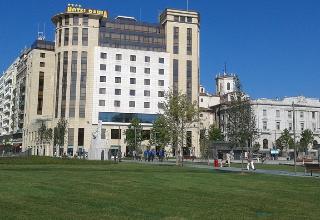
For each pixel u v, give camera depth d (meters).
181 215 12.11
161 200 15.20
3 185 19.28
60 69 121.56
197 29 132.25
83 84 120.56
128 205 13.79
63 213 12.01
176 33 129.88
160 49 128.38
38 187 18.84
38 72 135.12
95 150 66.44
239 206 14.19
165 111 59.78
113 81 122.81
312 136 134.00
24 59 151.50
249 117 42.00
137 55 125.56
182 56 129.38
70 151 116.56
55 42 126.44
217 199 15.91
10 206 13.07
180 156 61.09
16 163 42.38
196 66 130.38
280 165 58.34
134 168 38.47
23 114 149.12
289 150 128.62
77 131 117.94
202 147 97.00
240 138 41.66
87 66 121.44
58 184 20.45
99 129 67.69
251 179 27.22
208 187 20.75
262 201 15.62
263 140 138.25
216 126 142.50
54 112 121.19
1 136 182.88
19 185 19.48
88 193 16.92
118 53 124.12
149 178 25.95
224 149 83.06
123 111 122.38
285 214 12.72
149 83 125.69
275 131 140.00
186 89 128.25
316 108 146.25
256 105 139.25
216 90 189.38
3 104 190.88
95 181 22.73
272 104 141.38
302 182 25.42
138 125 110.56
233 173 34.09
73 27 122.12
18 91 158.00
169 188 19.67
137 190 18.45
